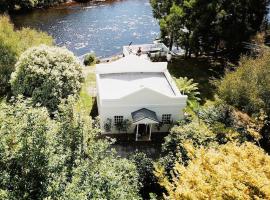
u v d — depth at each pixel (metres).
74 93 30.11
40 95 29.02
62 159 14.88
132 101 30.38
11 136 14.90
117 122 31.28
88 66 45.72
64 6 70.94
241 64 33.03
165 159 24.91
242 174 13.03
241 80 30.83
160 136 31.84
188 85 36.97
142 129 31.88
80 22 63.97
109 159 17.45
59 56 31.08
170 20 42.69
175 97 30.84
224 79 32.47
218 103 32.09
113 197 14.40
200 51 44.72
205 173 13.82
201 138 25.45
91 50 54.00
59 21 63.81
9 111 15.46
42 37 40.69
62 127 17.05
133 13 70.12
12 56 35.19
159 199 23.39
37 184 14.24
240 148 14.95
